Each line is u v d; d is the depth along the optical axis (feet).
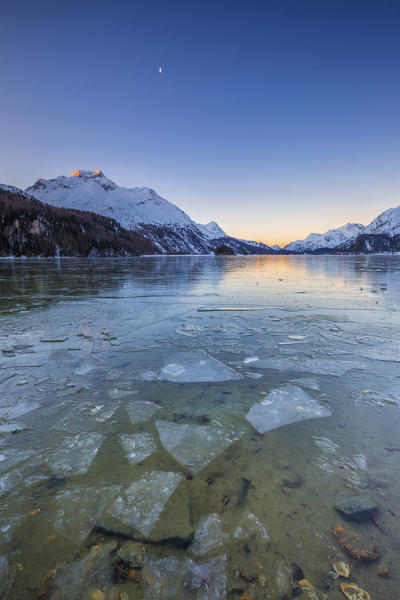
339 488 5.10
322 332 15.51
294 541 4.15
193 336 14.80
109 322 17.52
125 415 7.54
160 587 3.55
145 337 14.61
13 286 36.01
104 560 3.89
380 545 4.09
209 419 7.38
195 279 45.88
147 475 5.44
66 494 4.97
